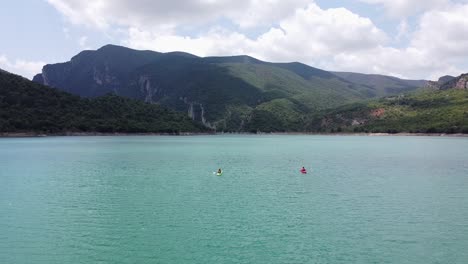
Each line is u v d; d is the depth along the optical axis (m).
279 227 42.75
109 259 34.25
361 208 50.84
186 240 38.75
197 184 69.12
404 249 36.31
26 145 172.00
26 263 33.44
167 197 57.72
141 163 102.75
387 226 43.00
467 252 35.56
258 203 53.75
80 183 69.69
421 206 51.84
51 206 52.03
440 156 121.50
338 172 84.75
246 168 92.81
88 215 47.56
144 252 35.78
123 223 44.25
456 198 56.81
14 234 40.62
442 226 42.97
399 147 168.25
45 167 92.62
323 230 41.66
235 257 34.59
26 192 61.34
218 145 193.25
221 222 44.59
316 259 34.06
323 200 55.56
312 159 115.56
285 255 34.97
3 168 90.75
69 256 34.91
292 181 72.31
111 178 75.69
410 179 74.19
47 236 39.97
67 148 155.12
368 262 33.44
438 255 34.91
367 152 141.62
